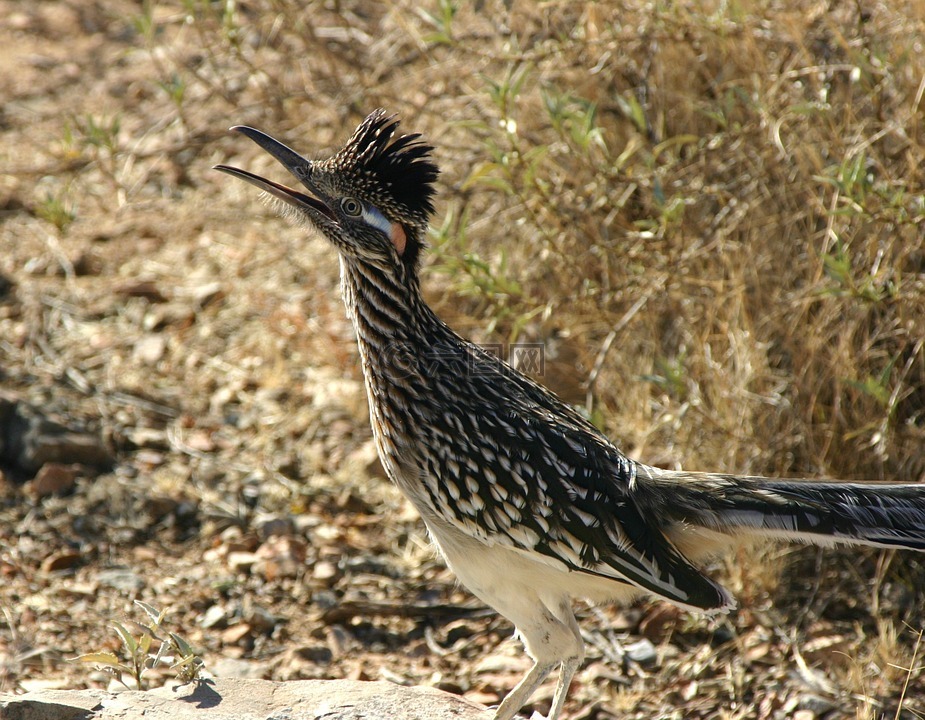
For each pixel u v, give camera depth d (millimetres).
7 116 17859
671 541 7793
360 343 8164
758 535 7559
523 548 7602
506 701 7785
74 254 14852
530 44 12922
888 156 10336
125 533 10531
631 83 12273
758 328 10484
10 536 10297
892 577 9758
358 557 10469
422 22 13602
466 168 12984
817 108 10000
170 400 12508
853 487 7629
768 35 11062
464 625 9688
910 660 8961
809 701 8633
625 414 11078
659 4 11148
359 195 7957
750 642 9320
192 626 9547
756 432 10172
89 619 9422
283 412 12414
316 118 13820
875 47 10227
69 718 7238
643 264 10875
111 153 13438
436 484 7824
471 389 7844
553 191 11312
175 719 7281
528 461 7574
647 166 11422
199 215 15453
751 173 10719
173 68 16703
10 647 8961
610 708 8758
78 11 21109
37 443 11156
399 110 12984
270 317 13367
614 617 9719
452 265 10664
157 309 13945
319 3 13508
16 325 13523
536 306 11648
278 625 9625
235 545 10469
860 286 9266
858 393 9875
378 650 9461
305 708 7676
